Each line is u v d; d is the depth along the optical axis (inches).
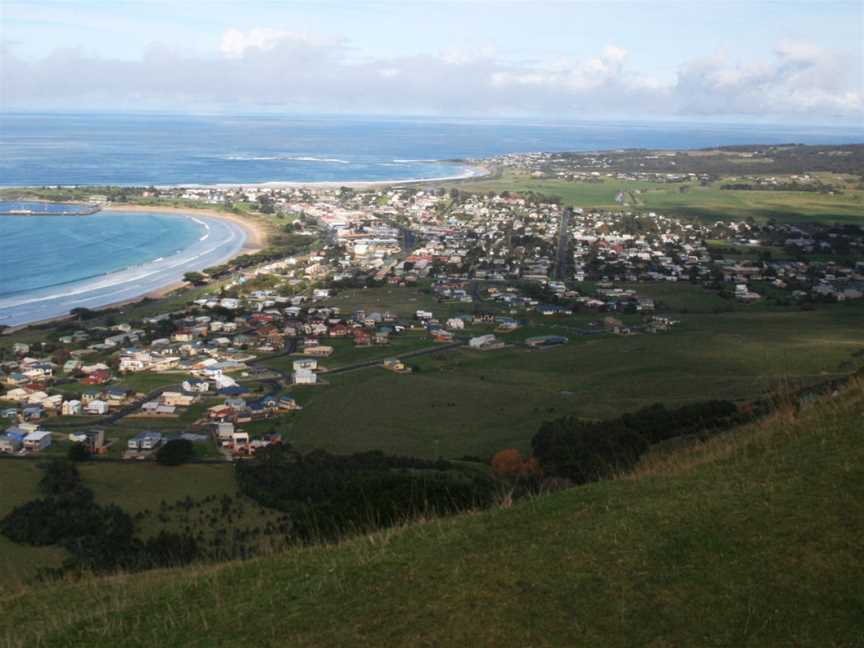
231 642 490.9
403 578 538.0
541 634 462.6
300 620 504.1
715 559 524.1
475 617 482.0
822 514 564.1
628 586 501.4
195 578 630.5
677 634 457.1
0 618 648.4
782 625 459.8
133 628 541.6
